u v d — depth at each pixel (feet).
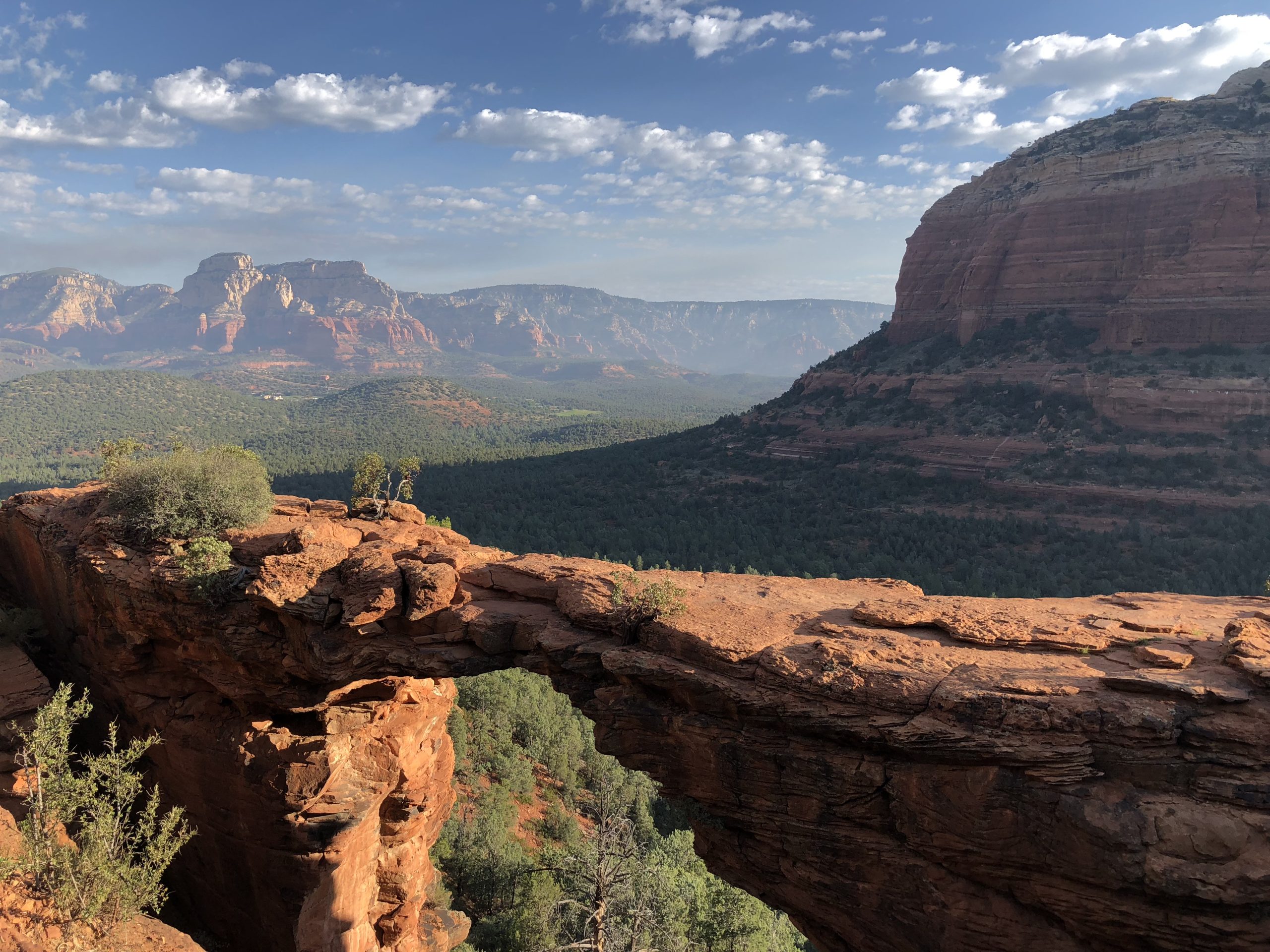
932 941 47.06
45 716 49.78
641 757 57.11
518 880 109.81
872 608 57.11
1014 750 42.86
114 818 50.60
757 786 52.11
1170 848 39.63
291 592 67.31
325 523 77.20
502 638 62.85
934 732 44.80
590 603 60.39
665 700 56.13
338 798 73.36
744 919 101.76
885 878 48.52
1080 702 42.78
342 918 74.33
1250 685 41.83
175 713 78.79
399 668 65.26
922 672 48.06
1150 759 41.09
